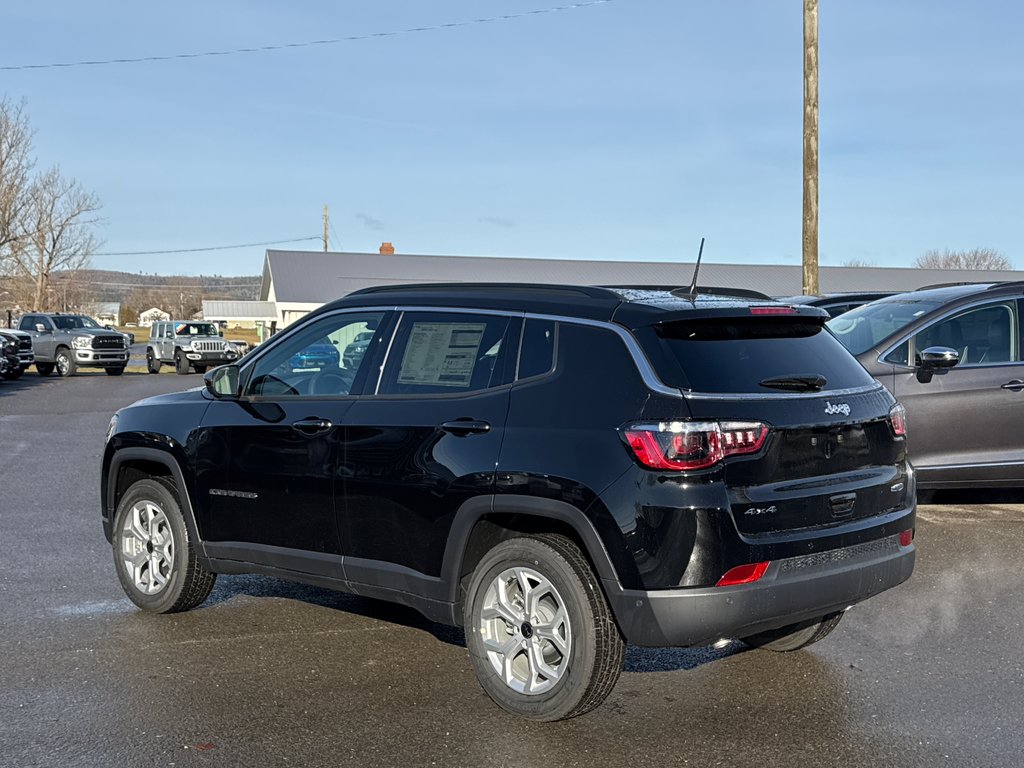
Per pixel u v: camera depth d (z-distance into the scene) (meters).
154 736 4.42
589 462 4.34
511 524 4.82
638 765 4.13
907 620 6.11
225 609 6.44
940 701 4.84
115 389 27.81
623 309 4.59
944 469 8.48
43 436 15.84
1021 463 8.43
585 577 4.40
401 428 5.03
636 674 5.25
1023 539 8.16
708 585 4.16
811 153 16.41
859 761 4.17
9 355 32.03
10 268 64.19
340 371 5.51
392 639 5.84
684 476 4.17
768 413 4.38
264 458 5.61
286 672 5.26
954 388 8.47
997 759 4.19
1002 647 5.62
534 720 4.57
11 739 4.38
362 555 5.21
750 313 4.62
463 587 4.88
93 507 9.73
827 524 4.53
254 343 62.00
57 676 5.17
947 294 9.19
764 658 5.48
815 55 16.25
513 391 4.73
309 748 4.30
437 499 4.82
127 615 6.28
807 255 16.58
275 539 5.61
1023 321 8.68
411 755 4.23
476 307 5.07
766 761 4.17
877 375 8.64
